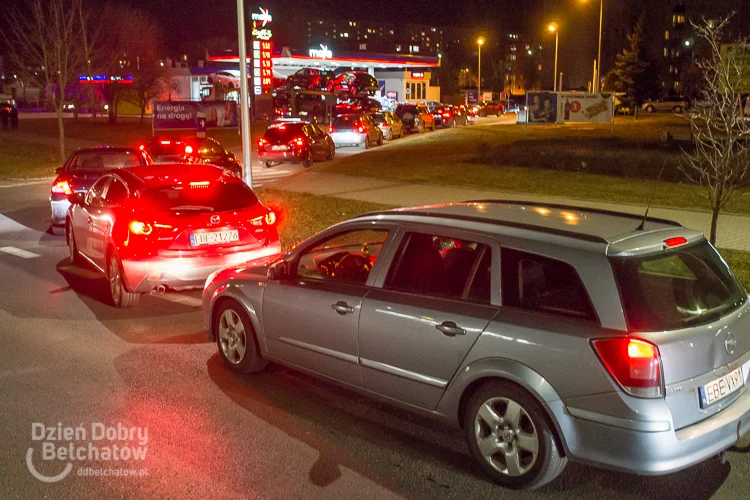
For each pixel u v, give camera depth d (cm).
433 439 505
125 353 688
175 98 7612
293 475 450
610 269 399
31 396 579
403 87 7725
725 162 892
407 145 3341
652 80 7031
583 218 477
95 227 919
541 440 412
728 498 420
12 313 830
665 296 402
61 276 1019
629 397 378
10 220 1542
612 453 387
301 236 1241
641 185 1773
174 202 815
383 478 447
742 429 420
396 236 503
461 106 5484
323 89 6006
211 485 437
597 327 394
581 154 2498
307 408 558
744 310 437
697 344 394
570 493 428
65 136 4247
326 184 1956
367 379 511
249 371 621
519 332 417
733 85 970
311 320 545
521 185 1803
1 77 8994
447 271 470
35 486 435
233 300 623
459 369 446
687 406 388
